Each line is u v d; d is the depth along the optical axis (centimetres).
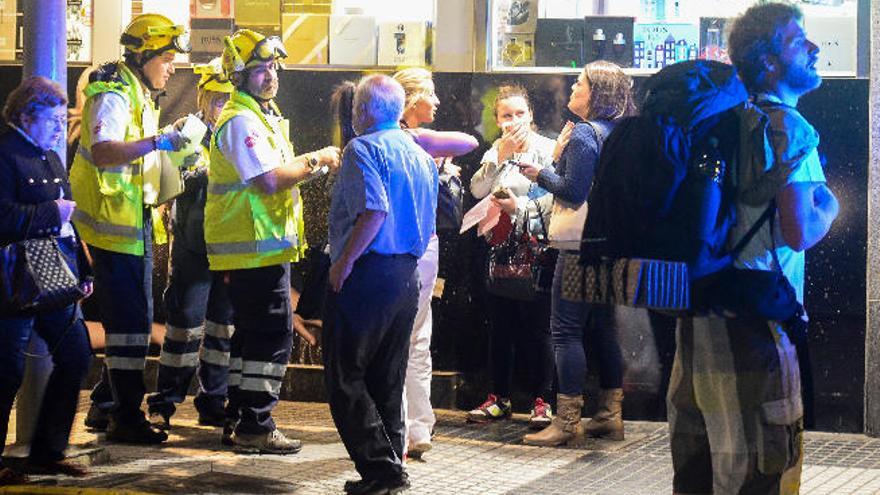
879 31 804
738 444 454
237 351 746
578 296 475
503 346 841
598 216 470
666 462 736
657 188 451
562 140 798
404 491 644
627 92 759
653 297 453
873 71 808
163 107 900
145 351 742
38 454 646
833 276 829
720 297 447
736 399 452
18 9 905
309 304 682
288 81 890
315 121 890
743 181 447
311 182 887
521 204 800
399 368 625
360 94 623
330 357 608
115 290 726
